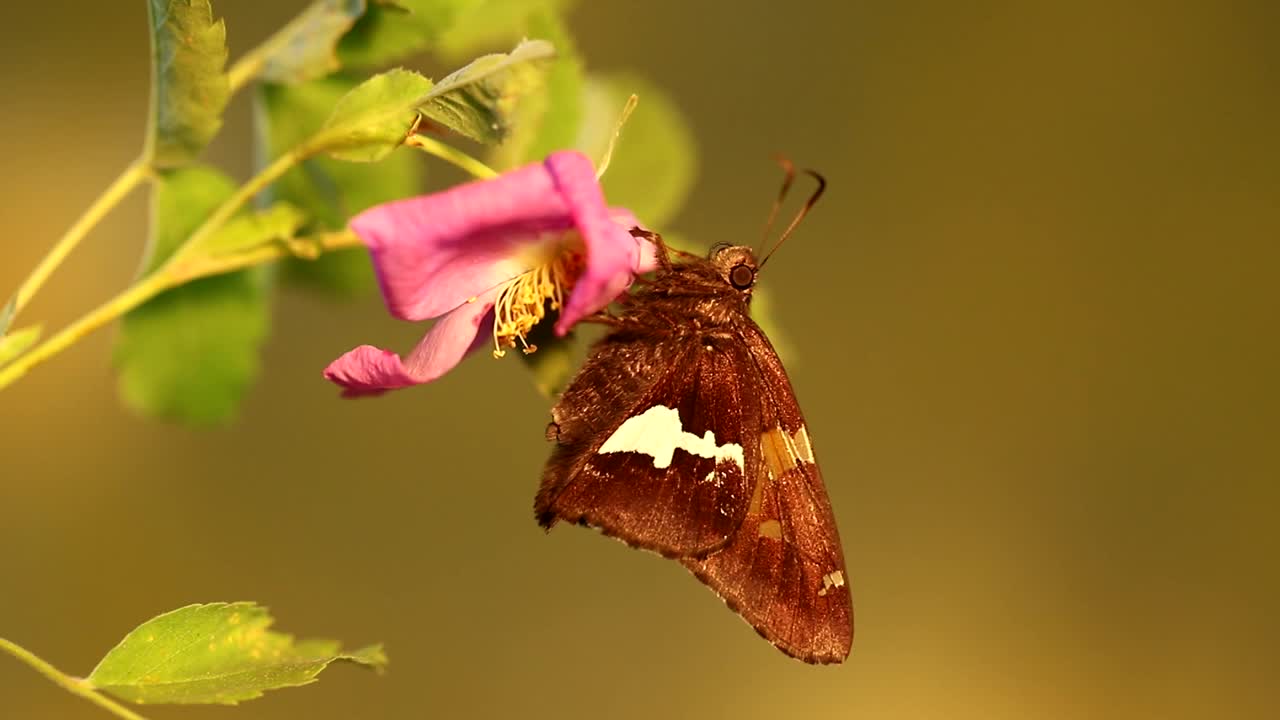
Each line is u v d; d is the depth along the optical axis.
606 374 0.41
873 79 0.50
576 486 0.41
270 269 0.42
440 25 0.41
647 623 0.50
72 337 0.40
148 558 0.47
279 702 0.48
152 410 0.42
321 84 0.41
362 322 0.48
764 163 0.49
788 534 0.41
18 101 0.45
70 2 0.46
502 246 0.39
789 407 0.41
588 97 0.42
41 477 0.47
